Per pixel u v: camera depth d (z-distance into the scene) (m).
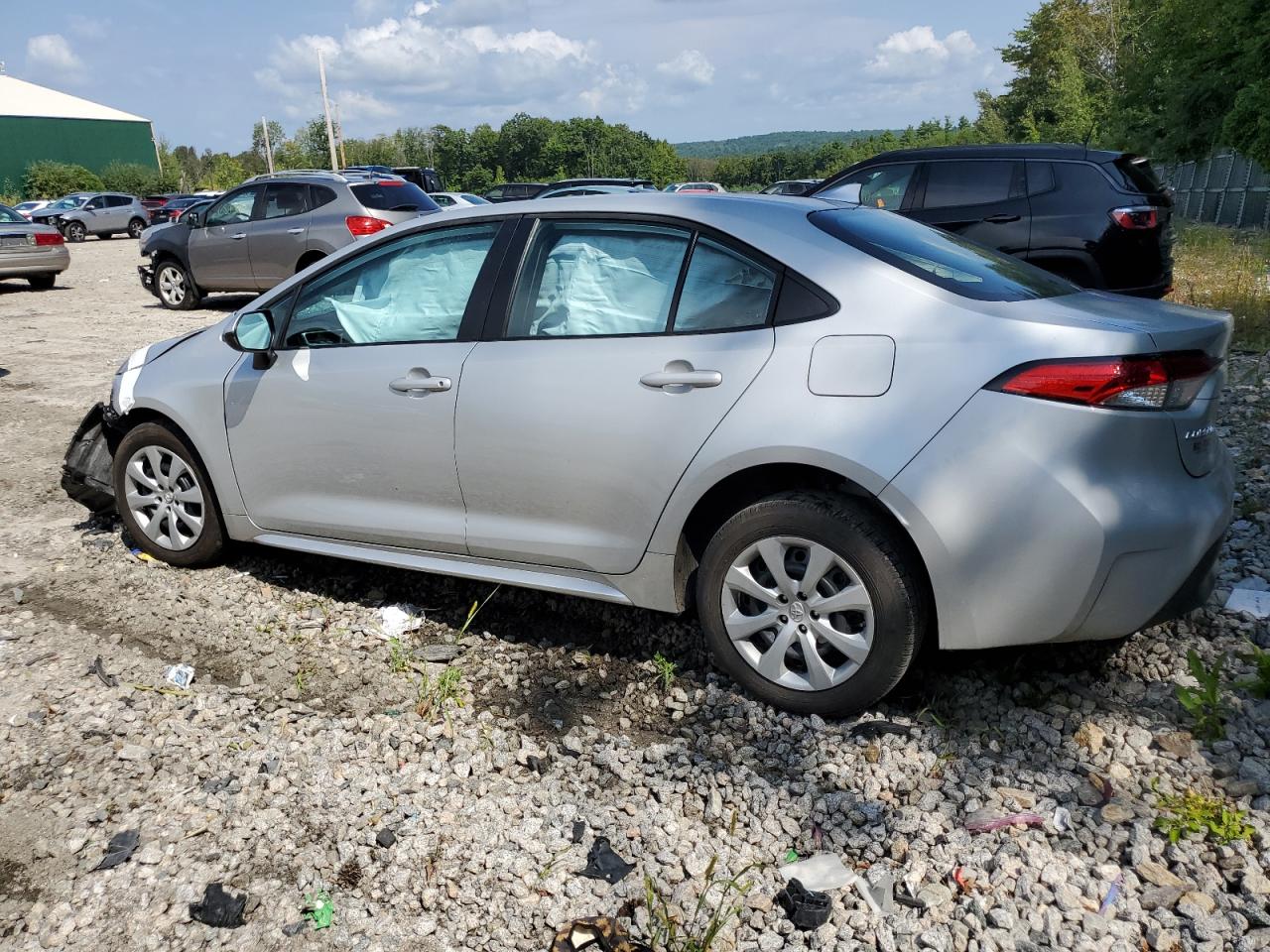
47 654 3.88
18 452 6.86
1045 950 2.31
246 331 4.27
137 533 4.75
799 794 2.91
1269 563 4.23
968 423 2.88
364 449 3.94
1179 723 3.13
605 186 23.36
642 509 3.38
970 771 2.96
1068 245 8.65
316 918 2.50
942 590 2.95
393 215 13.56
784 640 3.24
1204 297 10.36
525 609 4.18
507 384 3.58
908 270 3.15
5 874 2.67
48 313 14.86
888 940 2.35
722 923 2.32
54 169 64.69
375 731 3.30
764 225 3.33
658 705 3.45
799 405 3.07
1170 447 2.91
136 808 2.92
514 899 2.55
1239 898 2.41
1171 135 27.02
